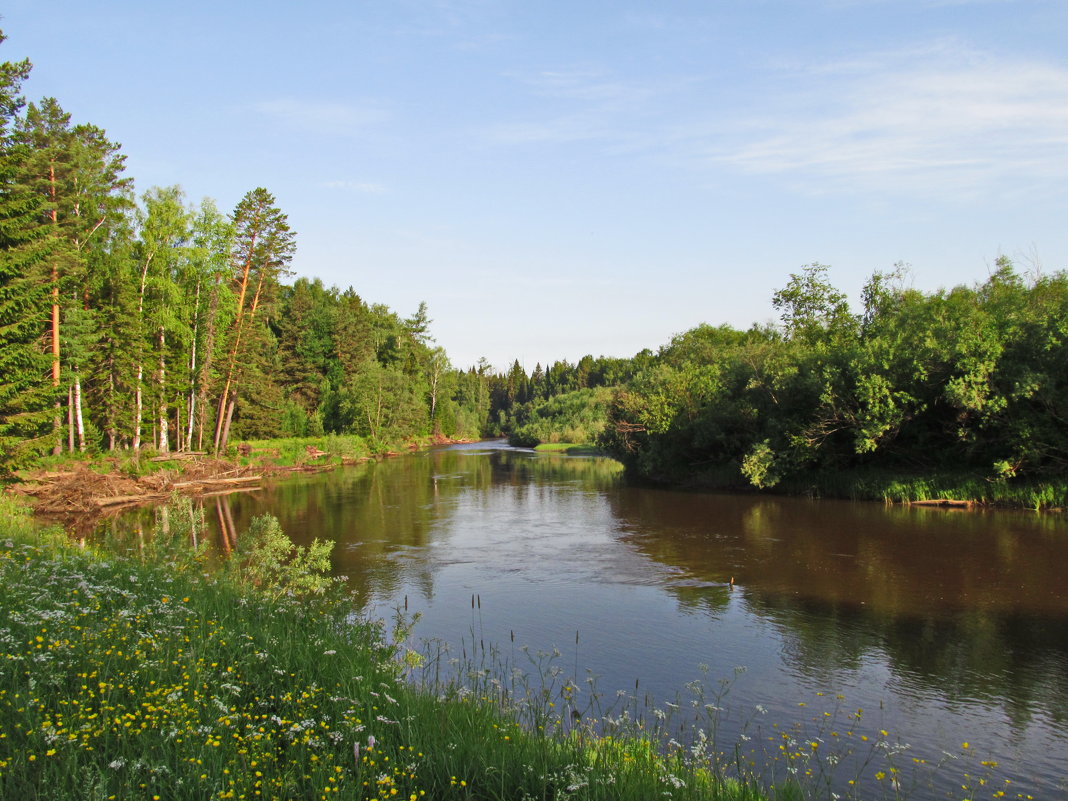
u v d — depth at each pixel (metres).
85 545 16.09
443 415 112.38
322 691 7.17
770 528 25.09
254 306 50.97
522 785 5.59
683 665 12.04
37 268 25.34
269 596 11.46
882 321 38.91
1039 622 14.04
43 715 5.71
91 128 43.38
